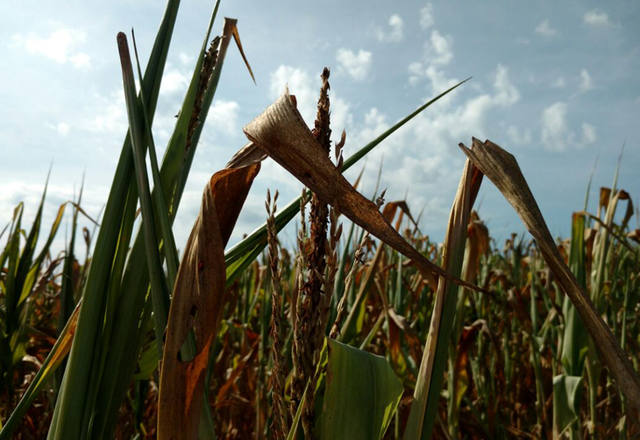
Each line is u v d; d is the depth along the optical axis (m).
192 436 1.10
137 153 1.20
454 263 1.29
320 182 1.02
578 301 1.08
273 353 1.12
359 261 1.17
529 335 3.17
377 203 1.08
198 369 1.10
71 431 1.13
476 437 3.12
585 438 2.90
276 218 1.44
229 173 1.25
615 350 1.03
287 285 2.95
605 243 2.97
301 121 1.02
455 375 2.76
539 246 1.12
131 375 1.27
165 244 1.21
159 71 1.31
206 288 1.10
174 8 1.36
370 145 1.47
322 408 1.12
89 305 1.17
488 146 1.24
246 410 3.21
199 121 1.50
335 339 1.19
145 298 1.27
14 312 2.54
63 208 2.91
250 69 1.82
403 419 2.14
